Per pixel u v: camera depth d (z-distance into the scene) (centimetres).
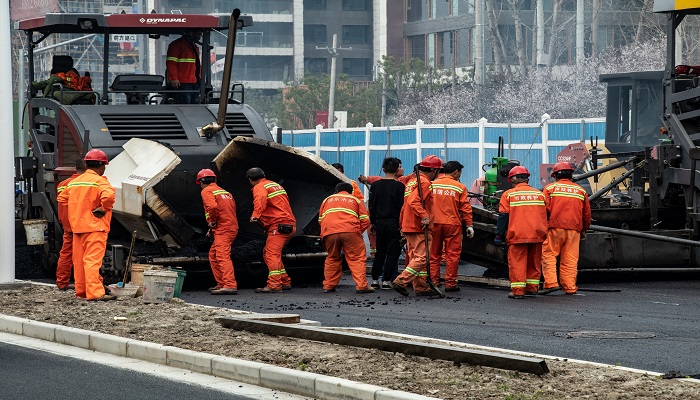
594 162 3691
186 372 1711
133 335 1956
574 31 12256
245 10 18725
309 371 1585
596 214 3294
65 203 2562
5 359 1836
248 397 1516
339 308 2494
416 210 2733
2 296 2572
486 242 3033
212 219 2838
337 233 2842
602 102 10069
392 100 12988
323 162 3036
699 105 3338
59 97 3372
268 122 15825
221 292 2830
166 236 2903
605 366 1608
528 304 2555
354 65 18925
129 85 3434
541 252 2752
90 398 1512
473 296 2750
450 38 15125
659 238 2984
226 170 3167
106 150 3098
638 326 2159
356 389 1448
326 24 18825
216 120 3256
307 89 13538
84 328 2052
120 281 2889
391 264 2936
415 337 1914
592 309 2445
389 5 16275
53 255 3278
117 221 3112
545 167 5078
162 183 3123
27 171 3403
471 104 10912
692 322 2216
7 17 2775
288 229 2897
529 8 13150
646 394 1405
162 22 3406
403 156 7194
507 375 1532
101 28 3434
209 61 3512
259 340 1867
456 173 2859
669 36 3331
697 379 1560
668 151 3256
